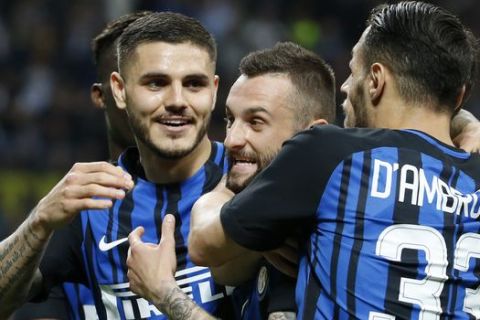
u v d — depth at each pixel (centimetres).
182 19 1179
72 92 4119
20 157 3691
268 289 1063
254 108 1058
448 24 1009
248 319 1097
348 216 948
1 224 3033
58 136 3872
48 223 1084
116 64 1398
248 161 1069
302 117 1070
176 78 1154
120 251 1198
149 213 1209
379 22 1020
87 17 4428
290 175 964
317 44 4622
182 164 1209
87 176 1062
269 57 1082
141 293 1063
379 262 935
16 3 4488
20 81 4175
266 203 963
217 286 1164
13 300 1167
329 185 958
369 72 1017
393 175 956
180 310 1017
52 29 4378
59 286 1255
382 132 984
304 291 969
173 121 1159
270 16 4688
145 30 1165
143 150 1209
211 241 996
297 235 997
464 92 1038
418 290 932
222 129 3753
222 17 4525
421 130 997
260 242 972
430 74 992
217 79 1238
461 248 958
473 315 951
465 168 989
